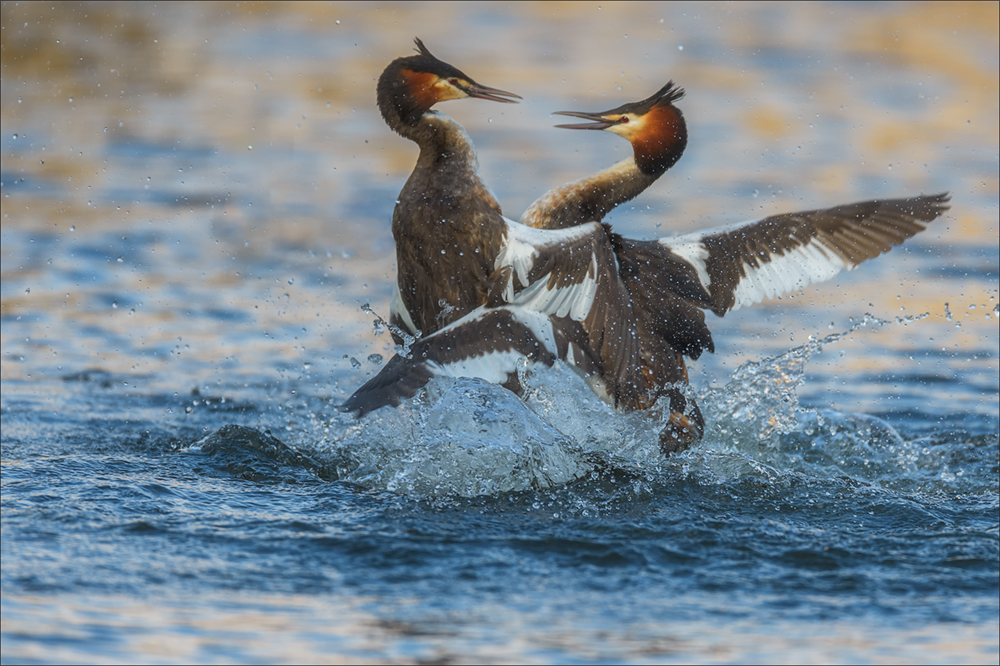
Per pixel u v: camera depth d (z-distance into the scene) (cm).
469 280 1034
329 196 2283
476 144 2661
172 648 662
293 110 3014
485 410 1032
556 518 916
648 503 963
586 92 3142
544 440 1030
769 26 4325
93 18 3966
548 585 771
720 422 1208
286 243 2002
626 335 1047
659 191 2309
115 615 700
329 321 1647
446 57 3556
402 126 1070
